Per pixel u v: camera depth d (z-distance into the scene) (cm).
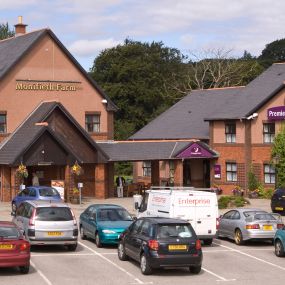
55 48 4981
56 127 4538
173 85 8575
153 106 8362
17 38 5225
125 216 2656
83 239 2798
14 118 4753
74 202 4378
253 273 2050
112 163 4981
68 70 5050
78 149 4650
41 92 4906
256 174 5056
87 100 5156
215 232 2592
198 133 5456
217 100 5825
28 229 2330
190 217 2552
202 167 5566
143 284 1839
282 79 5219
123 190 5069
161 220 2027
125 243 2192
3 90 4716
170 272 2041
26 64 4838
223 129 5247
